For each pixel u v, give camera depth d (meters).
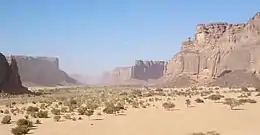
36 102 82.44
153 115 43.88
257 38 177.38
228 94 93.00
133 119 40.00
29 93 152.38
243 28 190.88
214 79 176.00
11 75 149.50
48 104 69.69
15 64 160.50
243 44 180.25
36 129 33.25
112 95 111.50
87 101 75.94
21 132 30.31
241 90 116.81
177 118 40.00
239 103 54.38
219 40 197.12
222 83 162.75
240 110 47.50
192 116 41.72
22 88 155.12
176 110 49.81
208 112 45.75
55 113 47.50
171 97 86.56
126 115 44.59
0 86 138.62
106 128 33.12
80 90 195.12
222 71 175.00
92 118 41.84
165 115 43.53
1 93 129.88
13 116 46.94
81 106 59.66
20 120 36.16
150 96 94.88
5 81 143.62
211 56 189.12
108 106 52.81
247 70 165.38
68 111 51.06
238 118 38.91
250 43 177.25
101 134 29.81
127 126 34.22
